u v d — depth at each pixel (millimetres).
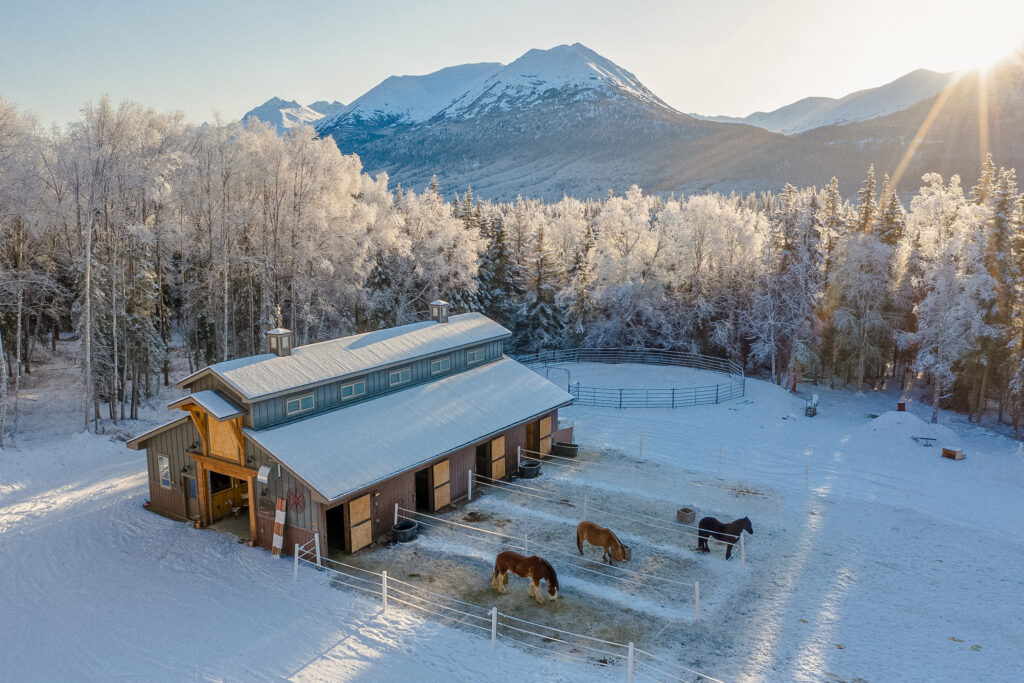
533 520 24297
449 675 14711
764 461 32688
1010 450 38156
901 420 37656
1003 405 45719
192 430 23125
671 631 16938
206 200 41969
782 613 18047
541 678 14664
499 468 28625
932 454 34469
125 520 23609
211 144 41812
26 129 34812
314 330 50500
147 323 40656
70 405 40938
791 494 28031
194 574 19625
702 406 43281
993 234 43781
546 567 18141
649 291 59625
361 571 19922
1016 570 21297
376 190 56406
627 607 18141
